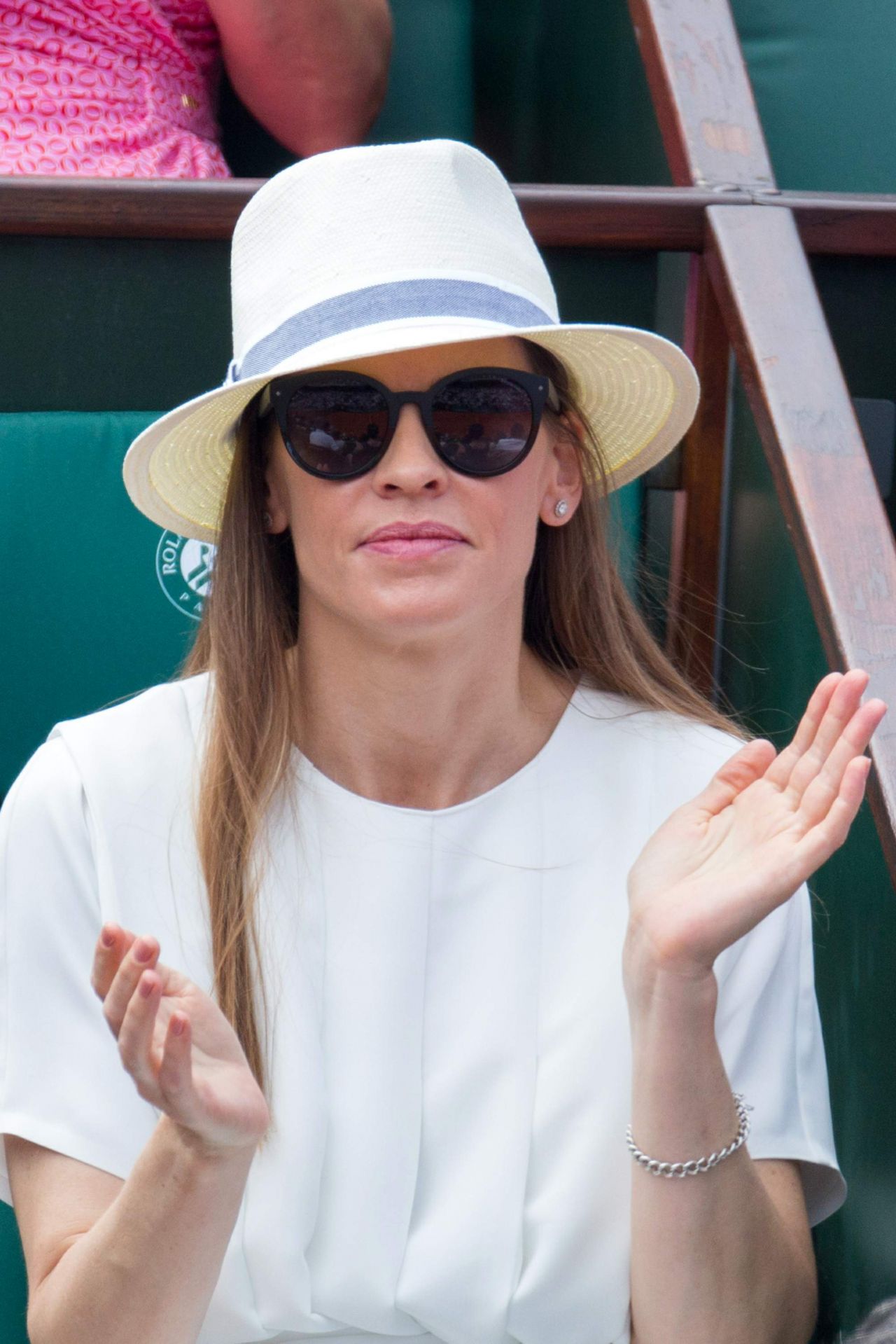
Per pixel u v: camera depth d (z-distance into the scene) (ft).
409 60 29.19
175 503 17.44
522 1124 15.26
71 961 15.60
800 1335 15.57
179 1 24.34
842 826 12.98
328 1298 14.87
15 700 20.47
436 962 15.84
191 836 15.89
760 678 20.66
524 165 29.12
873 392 22.07
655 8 22.75
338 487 14.70
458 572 14.74
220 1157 12.87
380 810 16.08
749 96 22.30
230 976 15.21
